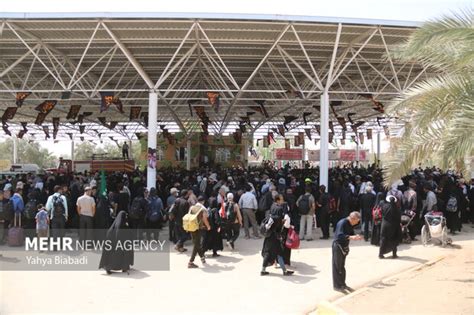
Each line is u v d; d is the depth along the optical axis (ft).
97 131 164.76
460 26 26.17
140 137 132.26
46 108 73.26
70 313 25.34
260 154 288.10
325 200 49.24
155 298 28.22
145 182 66.54
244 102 103.35
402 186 52.75
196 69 73.77
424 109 26.91
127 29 52.70
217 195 48.03
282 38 57.47
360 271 35.40
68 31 53.57
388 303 26.58
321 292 29.66
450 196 52.90
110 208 44.57
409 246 45.55
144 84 84.84
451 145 24.06
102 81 83.05
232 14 49.21
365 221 48.11
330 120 130.21
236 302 27.50
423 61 31.14
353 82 80.18
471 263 37.65
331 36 57.06
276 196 35.04
